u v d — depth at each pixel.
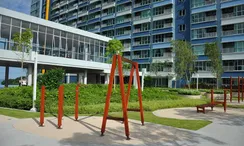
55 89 16.64
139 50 51.84
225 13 39.25
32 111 12.33
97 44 35.28
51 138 6.86
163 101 17.73
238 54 36.59
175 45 34.81
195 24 42.19
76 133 7.61
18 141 6.49
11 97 14.52
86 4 67.12
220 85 37.59
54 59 26.64
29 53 23.86
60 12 77.19
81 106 12.65
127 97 9.47
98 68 33.12
